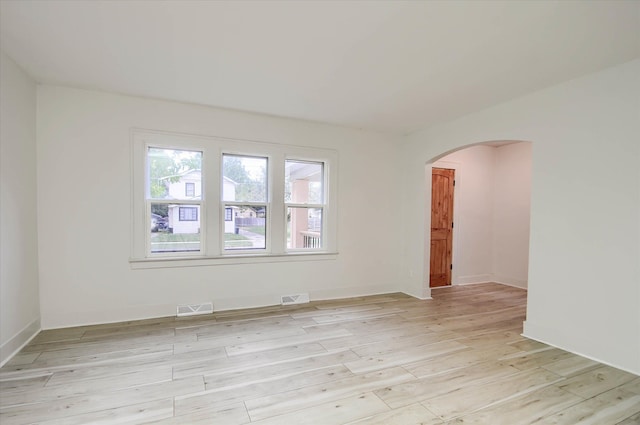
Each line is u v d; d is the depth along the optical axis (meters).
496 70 2.66
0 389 2.07
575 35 2.12
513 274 5.36
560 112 2.89
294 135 4.16
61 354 2.58
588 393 2.12
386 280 4.84
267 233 4.09
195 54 2.45
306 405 1.95
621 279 2.48
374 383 2.21
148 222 3.50
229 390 2.09
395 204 4.89
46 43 2.30
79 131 3.18
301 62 2.56
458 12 1.88
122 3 1.84
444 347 2.84
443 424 1.79
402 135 4.91
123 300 3.37
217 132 3.73
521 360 2.59
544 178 3.01
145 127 3.41
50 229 3.09
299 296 4.22
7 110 2.51
